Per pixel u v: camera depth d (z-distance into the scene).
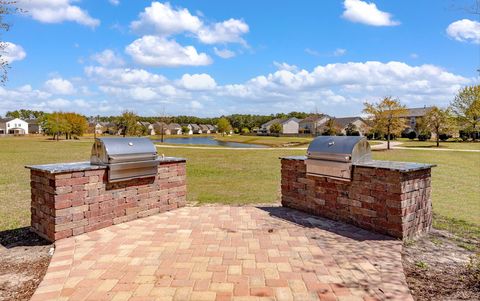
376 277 3.21
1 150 25.55
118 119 59.75
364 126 49.16
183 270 3.38
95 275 3.26
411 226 4.43
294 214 5.61
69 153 22.88
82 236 4.45
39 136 67.06
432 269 3.44
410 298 2.81
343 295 2.86
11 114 121.19
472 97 35.88
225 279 3.17
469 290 2.98
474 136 42.56
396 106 27.00
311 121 74.69
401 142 40.50
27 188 9.09
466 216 6.40
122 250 3.94
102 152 4.88
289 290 2.95
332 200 5.25
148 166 5.38
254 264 3.53
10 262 3.71
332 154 5.06
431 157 21.00
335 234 4.53
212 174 12.54
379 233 4.55
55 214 4.27
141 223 5.09
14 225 5.30
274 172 13.17
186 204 6.64
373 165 4.66
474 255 3.82
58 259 3.67
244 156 20.44
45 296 2.86
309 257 3.72
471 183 11.30
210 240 4.30
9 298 2.90
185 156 20.42
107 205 4.88
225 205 6.50
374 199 4.60
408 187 4.36
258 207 6.21
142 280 3.15
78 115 59.25
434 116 33.47
